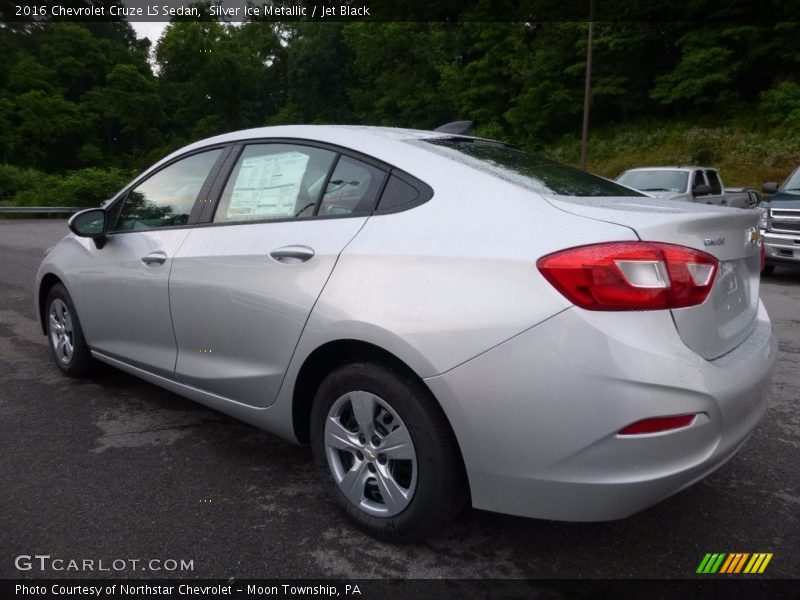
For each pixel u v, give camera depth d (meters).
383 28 41.19
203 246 3.10
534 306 2.04
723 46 27.50
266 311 2.71
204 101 60.84
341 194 2.71
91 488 2.90
